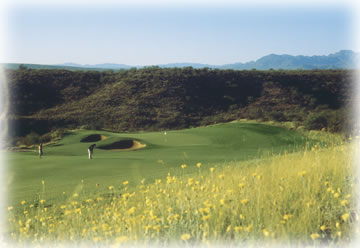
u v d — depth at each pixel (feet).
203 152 92.63
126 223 15.53
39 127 238.07
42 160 72.02
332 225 13.55
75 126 244.01
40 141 150.71
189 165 60.75
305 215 13.41
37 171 57.72
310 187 17.13
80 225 17.89
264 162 32.17
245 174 22.79
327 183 16.84
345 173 18.90
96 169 58.95
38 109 273.75
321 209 15.29
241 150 96.63
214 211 14.49
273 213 13.80
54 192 38.24
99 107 278.05
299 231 12.54
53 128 237.25
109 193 34.50
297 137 120.78
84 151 114.42
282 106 296.10
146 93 299.79
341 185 17.12
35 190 40.22
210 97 306.35
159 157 79.56
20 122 238.07
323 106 295.69
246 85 327.06
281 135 125.49
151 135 140.26
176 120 265.95
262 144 114.42
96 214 21.58
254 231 12.26
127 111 272.51
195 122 268.62
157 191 21.98
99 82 322.75
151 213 14.93
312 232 12.60
